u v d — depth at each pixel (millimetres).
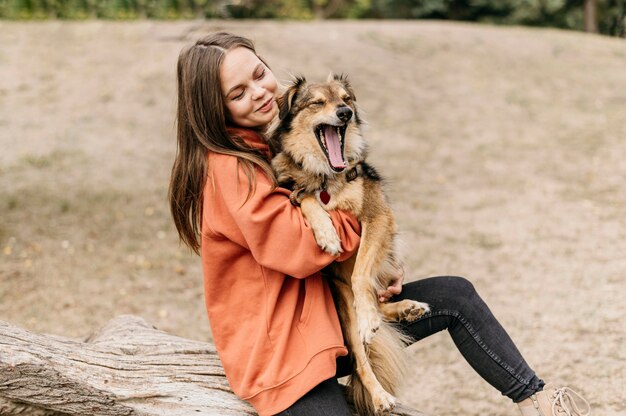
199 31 14906
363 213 2986
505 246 7148
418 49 15109
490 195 8672
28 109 11133
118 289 6418
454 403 4500
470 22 22953
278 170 3002
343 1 24047
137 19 17312
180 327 5762
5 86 11922
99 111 11227
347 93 3236
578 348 4875
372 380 2688
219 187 2539
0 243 7152
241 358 2547
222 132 2598
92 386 2475
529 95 12758
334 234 2660
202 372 2830
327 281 2998
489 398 4539
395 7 23156
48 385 2412
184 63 2619
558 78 13789
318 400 2408
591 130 10977
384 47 15047
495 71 14086
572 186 8820
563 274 6320
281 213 2521
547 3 21828
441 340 5430
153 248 7305
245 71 2629
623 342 4879
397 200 8531
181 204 2732
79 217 7848
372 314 2758
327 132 3045
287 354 2480
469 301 2785
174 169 2717
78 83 12203
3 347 2395
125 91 11938
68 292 6316
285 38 14945
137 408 2531
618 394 4215
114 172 9188
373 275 2902
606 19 23016
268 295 2559
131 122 10891
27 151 9633
